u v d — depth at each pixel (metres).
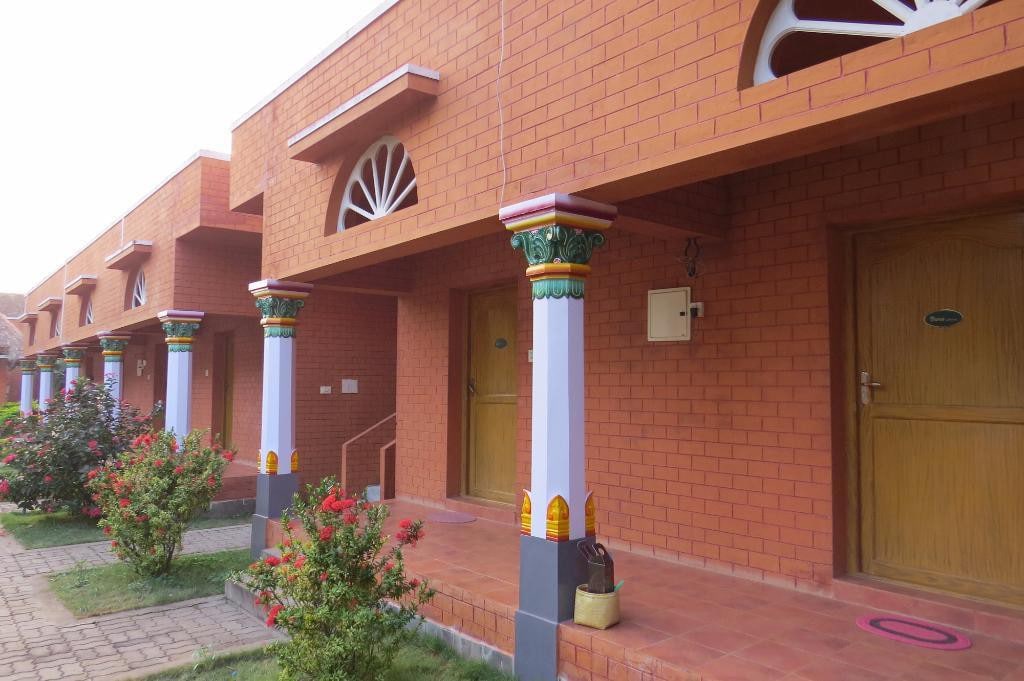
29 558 7.96
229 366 12.91
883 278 4.55
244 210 8.68
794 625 3.97
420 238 5.30
